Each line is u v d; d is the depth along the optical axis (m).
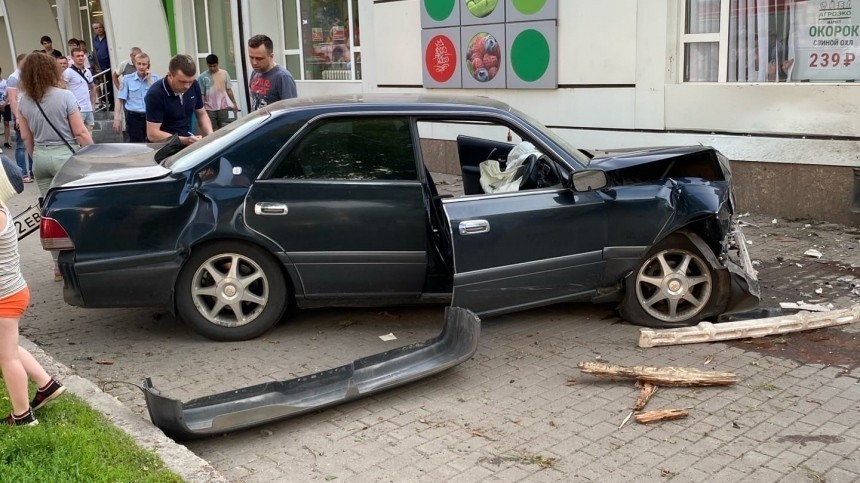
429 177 5.72
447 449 3.99
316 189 5.36
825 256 7.28
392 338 5.63
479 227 5.09
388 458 3.92
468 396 4.62
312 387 4.51
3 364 3.86
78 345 5.61
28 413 3.96
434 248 5.62
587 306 6.21
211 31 19.31
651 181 5.59
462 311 4.86
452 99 5.82
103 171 5.64
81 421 4.02
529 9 10.69
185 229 5.27
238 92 16.72
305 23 15.45
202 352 5.41
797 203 8.68
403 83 13.06
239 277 5.46
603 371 4.66
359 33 14.01
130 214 5.25
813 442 3.95
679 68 9.53
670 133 9.59
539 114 11.02
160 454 3.70
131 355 5.39
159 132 7.93
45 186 7.34
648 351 5.23
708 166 5.86
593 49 10.18
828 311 5.68
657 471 3.71
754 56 9.07
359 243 5.43
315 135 5.43
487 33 11.32
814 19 8.53
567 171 5.43
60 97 7.07
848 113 8.13
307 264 5.42
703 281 5.59
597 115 10.31
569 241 5.36
